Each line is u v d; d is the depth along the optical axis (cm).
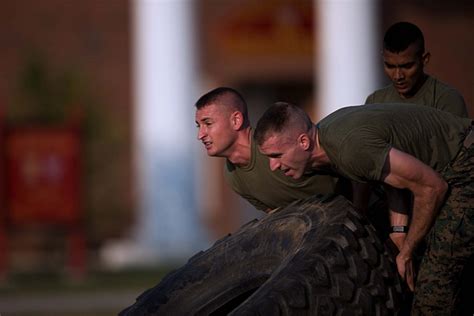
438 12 4797
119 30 4900
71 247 4141
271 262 1625
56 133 4066
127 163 4681
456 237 1541
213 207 4781
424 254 1590
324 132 1530
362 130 1506
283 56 4834
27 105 4291
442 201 1527
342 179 1645
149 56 4706
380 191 1711
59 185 4072
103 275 4128
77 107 4250
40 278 4069
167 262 4544
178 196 4678
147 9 4706
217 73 4828
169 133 4691
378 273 1502
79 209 4088
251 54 4844
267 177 1658
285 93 4909
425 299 1559
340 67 4591
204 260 1700
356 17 4575
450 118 1602
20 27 4934
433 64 4812
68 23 4925
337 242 1499
